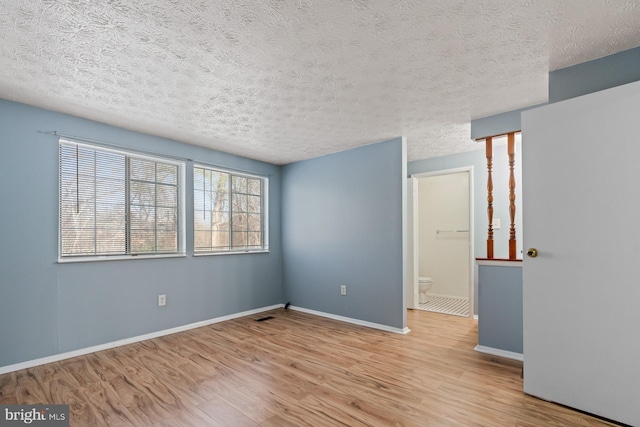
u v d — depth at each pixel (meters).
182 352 2.93
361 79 2.24
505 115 2.85
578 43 1.82
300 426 1.78
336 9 1.52
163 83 2.28
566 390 1.96
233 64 2.03
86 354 2.89
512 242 2.87
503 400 2.06
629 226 1.74
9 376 2.43
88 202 3.01
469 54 1.93
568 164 1.96
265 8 1.50
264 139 3.65
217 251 4.07
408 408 1.97
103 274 3.04
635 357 1.71
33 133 2.67
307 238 4.54
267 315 4.33
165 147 3.55
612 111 1.81
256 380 2.35
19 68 2.06
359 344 3.14
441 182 5.65
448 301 5.21
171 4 1.47
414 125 3.20
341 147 4.01
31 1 1.43
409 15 1.57
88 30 1.66
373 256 3.81
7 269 2.52
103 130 3.07
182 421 1.84
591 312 1.86
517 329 2.78
